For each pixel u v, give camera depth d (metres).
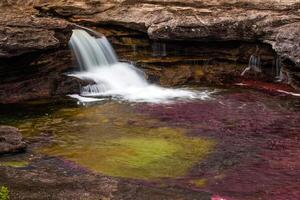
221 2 32.53
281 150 20.52
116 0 34.34
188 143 21.17
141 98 27.38
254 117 24.33
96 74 29.84
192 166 19.02
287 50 28.50
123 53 32.53
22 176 17.45
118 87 29.08
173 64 31.59
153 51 32.66
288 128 22.89
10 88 26.56
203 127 22.97
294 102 26.64
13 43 25.67
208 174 18.34
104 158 19.67
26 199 15.82
